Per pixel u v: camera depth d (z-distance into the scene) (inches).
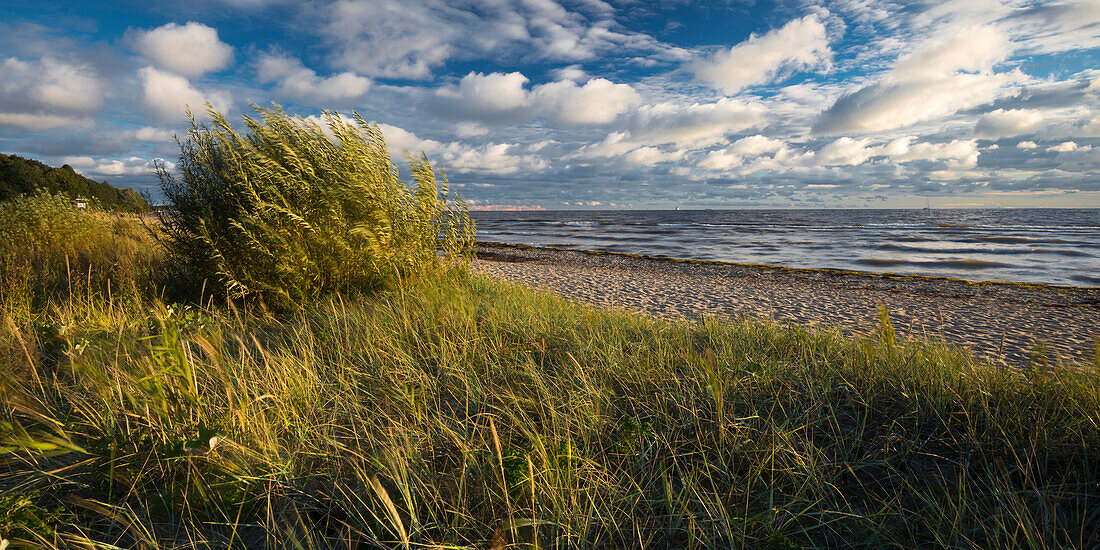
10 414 97.4
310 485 86.0
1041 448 91.7
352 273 231.3
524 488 81.1
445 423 106.3
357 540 73.2
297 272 211.0
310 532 73.3
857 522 77.5
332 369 134.7
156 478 85.0
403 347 155.6
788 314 358.6
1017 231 1723.7
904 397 114.0
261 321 196.5
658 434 101.6
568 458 85.0
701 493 83.7
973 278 648.4
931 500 80.1
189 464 82.3
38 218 373.1
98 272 277.4
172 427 91.6
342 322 184.2
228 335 172.1
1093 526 74.4
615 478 87.6
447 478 87.4
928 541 73.7
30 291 213.0
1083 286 554.6
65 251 345.1
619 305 366.6
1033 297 463.2
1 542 64.9
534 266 735.7
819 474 87.2
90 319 178.2
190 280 232.7
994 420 99.3
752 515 78.5
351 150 240.1
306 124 244.8
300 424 103.8
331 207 223.0
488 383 129.9
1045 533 72.1
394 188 255.4
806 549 71.1
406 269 247.3
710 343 171.8
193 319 178.5
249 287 211.2
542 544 72.4
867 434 103.0
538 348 157.8
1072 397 105.6
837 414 111.5
